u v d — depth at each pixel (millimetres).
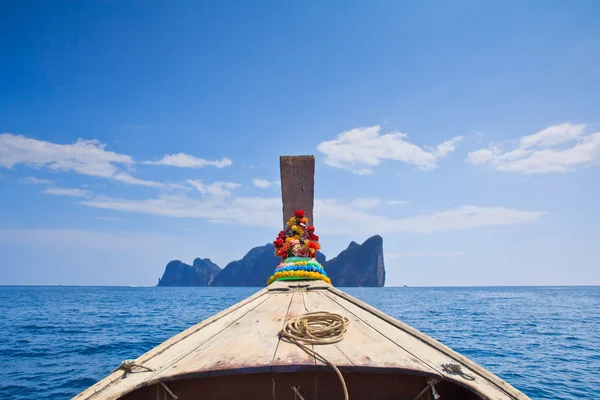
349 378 2691
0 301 47969
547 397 8789
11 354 12734
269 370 2488
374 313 3658
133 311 31438
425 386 2691
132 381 2498
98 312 30391
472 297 65375
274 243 5820
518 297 65375
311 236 5793
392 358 2658
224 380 2701
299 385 2689
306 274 5105
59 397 8383
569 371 11062
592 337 17125
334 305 3924
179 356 2797
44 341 15281
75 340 15469
